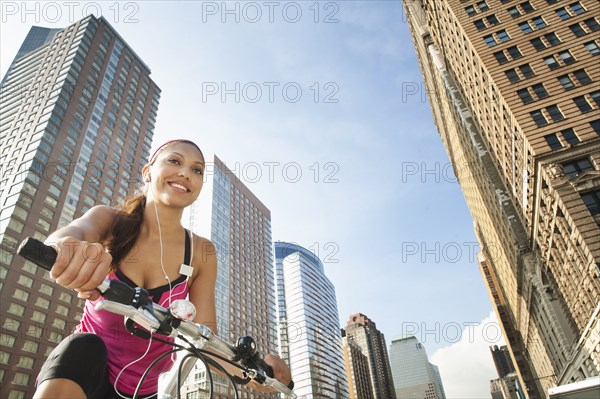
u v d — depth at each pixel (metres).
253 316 97.31
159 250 2.24
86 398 1.51
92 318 2.00
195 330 1.50
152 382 2.01
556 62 35.66
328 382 133.62
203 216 96.81
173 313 1.41
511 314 104.31
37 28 120.25
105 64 74.38
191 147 2.42
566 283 36.41
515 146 38.03
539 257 43.56
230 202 108.69
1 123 66.75
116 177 66.75
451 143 92.00
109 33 79.12
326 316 156.50
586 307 33.00
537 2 39.53
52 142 58.16
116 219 2.17
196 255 2.49
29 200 51.94
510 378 153.50
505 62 38.09
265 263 115.94
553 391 2.58
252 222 117.31
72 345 1.50
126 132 73.00
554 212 31.62
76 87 66.12
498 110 39.75
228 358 1.69
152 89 85.25
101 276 1.22
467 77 48.16
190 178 2.29
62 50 72.31
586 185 29.56
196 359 1.62
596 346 32.22
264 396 75.94
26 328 44.88
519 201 43.16
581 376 39.28
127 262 2.13
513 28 39.50
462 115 59.22
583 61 34.38
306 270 156.25
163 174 2.25
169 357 2.11
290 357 133.12
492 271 122.06
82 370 1.47
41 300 47.50
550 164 31.69
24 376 42.91
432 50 67.88
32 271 47.94
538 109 34.25
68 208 56.38
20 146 58.59
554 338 49.69
